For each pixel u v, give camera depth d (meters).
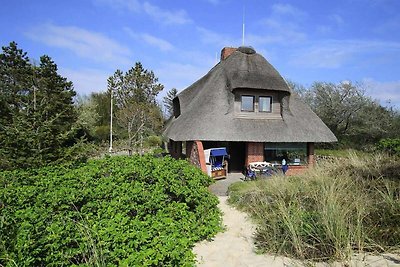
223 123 17.19
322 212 6.32
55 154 12.76
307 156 18.52
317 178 8.91
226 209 9.79
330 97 30.19
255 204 8.87
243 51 20.75
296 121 18.55
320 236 5.97
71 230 4.97
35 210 5.82
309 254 5.83
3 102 18.41
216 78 19.64
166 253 4.66
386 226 6.16
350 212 6.46
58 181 8.00
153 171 9.09
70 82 32.25
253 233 7.45
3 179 8.19
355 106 28.83
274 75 19.22
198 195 8.52
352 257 5.54
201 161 15.27
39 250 4.23
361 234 5.93
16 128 12.08
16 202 6.47
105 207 6.45
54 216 5.59
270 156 18.17
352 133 28.44
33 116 12.49
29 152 12.01
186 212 7.64
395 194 7.41
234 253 6.35
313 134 18.00
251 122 17.88
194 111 18.14
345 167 10.18
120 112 31.34
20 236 4.46
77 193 6.95
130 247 4.69
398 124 27.59
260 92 18.55
